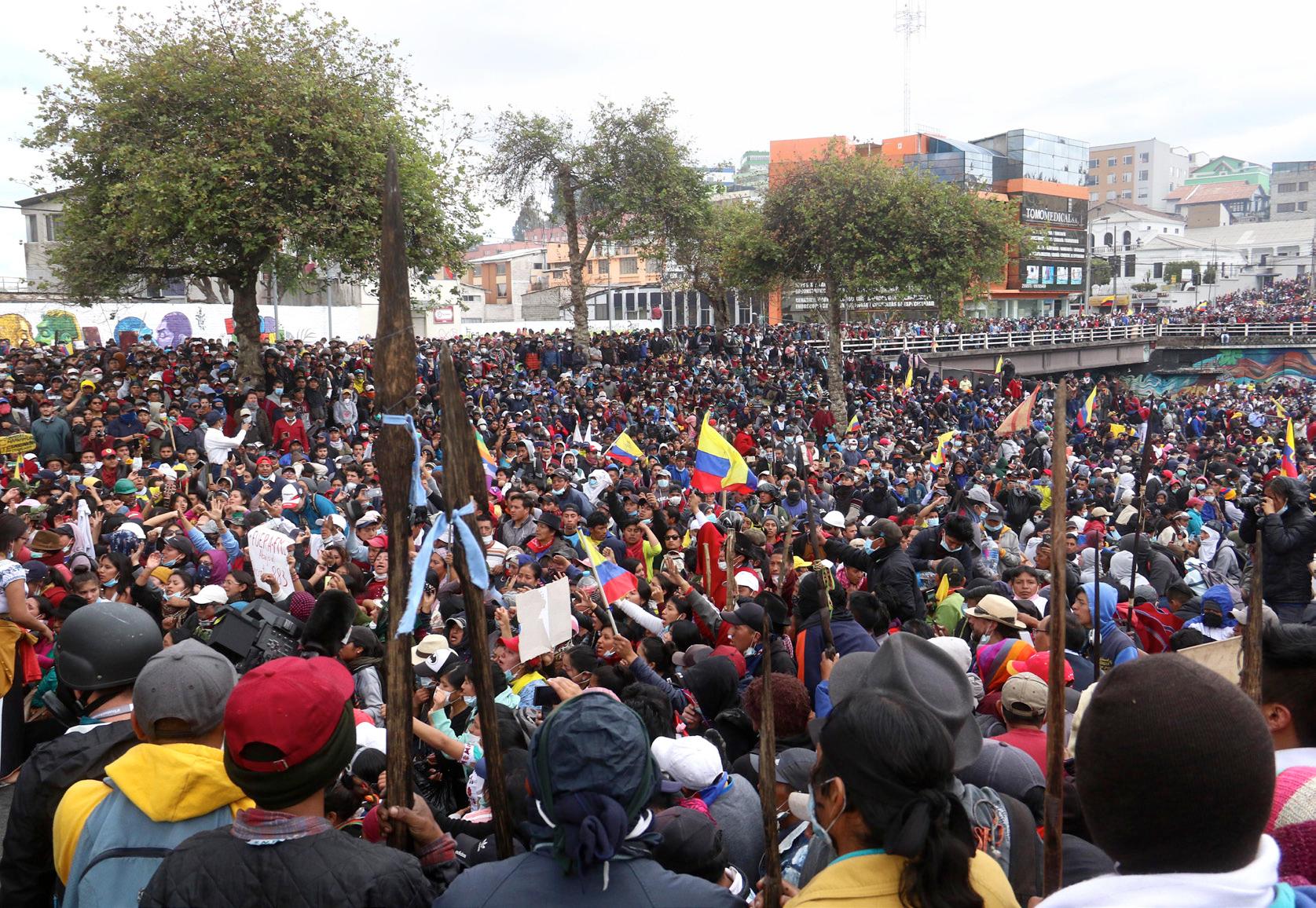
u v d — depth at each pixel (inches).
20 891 103.2
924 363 1692.9
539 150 1289.4
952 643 195.3
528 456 600.4
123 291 1200.2
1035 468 840.3
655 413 996.6
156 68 735.1
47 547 276.2
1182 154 4958.2
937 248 1250.0
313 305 1774.1
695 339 1438.2
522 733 165.2
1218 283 3659.0
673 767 137.9
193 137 742.5
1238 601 360.2
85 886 90.0
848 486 624.7
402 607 91.0
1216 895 54.7
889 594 272.5
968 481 657.0
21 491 386.6
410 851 94.5
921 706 77.9
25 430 591.5
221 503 390.6
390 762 92.9
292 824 83.2
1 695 214.5
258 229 755.4
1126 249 3823.8
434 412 764.6
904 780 73.3
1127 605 285.1
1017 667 192.4
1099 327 2183.8
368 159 765.9
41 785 104.3
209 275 825.5
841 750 76.0
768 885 85.0
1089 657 246.2
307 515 464.8
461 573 93.3
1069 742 154.6
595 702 85.4
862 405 1294.3
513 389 976.9
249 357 829.2
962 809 73.2
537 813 84.7
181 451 570.3
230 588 296.0
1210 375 2229.3
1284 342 2138.3
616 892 80.4
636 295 2506.2
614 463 623.8
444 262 877.8
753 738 182.5
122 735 108.3
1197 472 836.6
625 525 397.7
